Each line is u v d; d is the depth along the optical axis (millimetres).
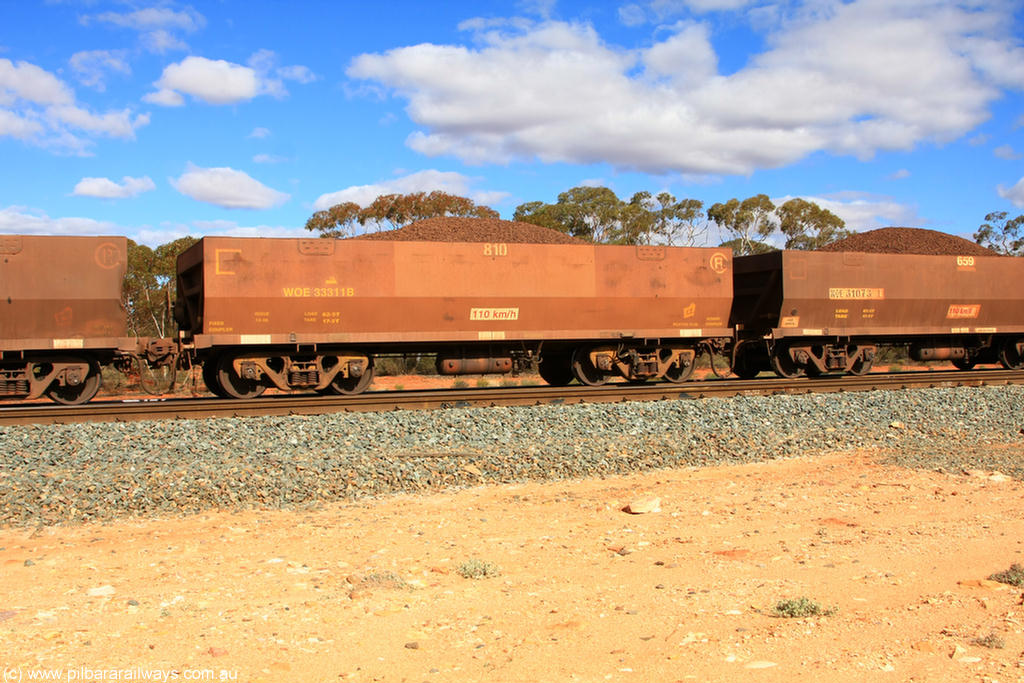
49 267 15289
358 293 17047
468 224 33688
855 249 30828
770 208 64812
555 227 59906
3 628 5438
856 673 4574
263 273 16484
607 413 14531
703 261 19781
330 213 56312
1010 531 7980
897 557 7113
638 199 66438
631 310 19156
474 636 5375
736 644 5086
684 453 12312
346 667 4840
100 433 11891
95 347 15703
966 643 5031
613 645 5152
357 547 7633
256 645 5176
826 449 13016
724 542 7703
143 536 7980
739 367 23203
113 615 5727
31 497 8898
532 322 18453
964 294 23031
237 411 14445
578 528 8336
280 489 9555
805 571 6742
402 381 27391
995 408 16500
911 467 11398
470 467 10898
